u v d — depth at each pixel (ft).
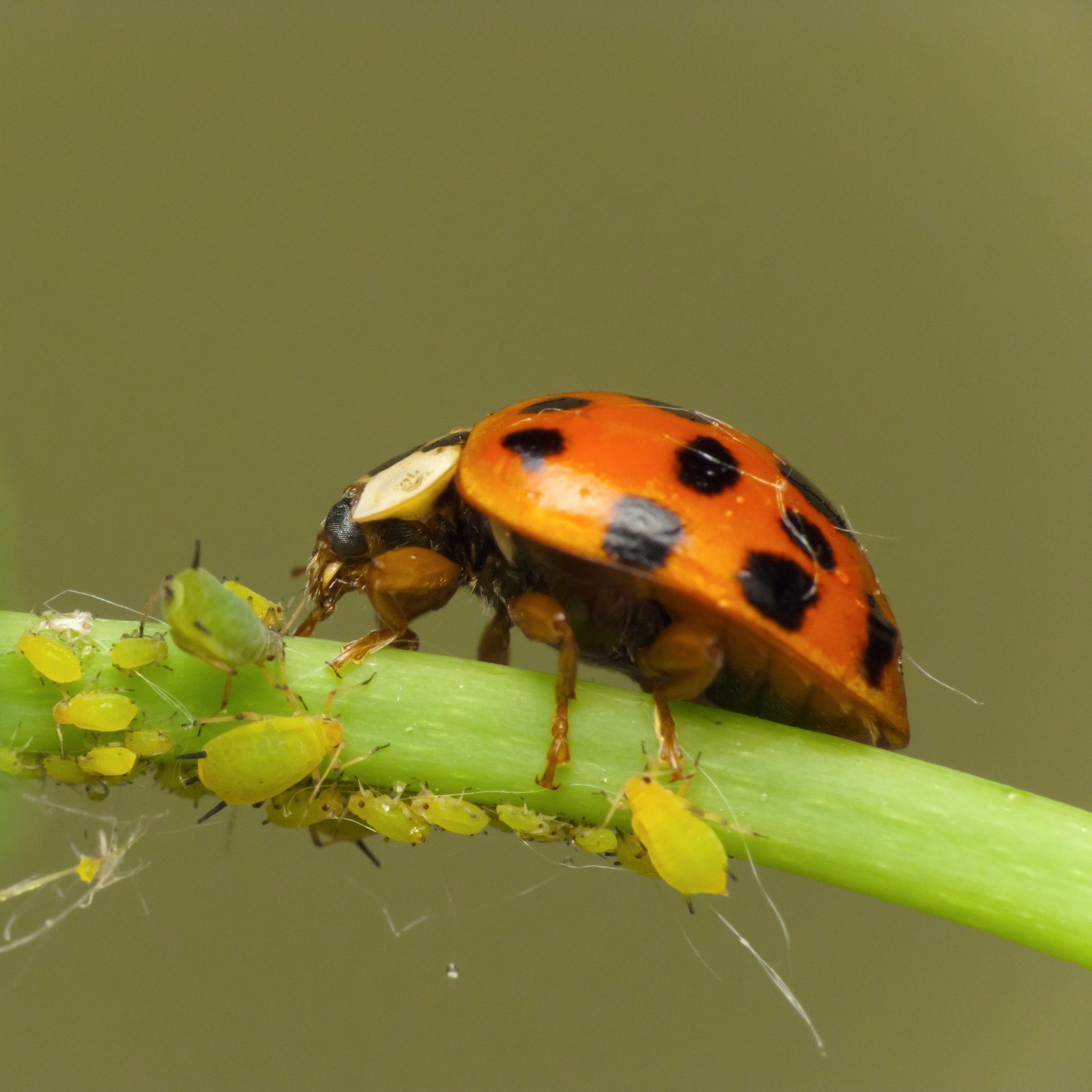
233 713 0.21
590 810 0.21
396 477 0.22
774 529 0.21
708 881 0.21
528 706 0.21
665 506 0.21
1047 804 0.21
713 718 0.21
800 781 0.21
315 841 0.23
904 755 0.22
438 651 0.22
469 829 0.21
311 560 0.22
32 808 0.21
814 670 0.21
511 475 0.22
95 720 0.21
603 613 0.22
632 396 0.22
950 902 0.21
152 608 0.21
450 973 0.22
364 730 0.21
